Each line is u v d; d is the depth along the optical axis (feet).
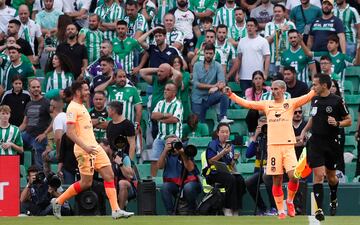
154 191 133.69
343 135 143.74
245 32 171.73
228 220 119.65
